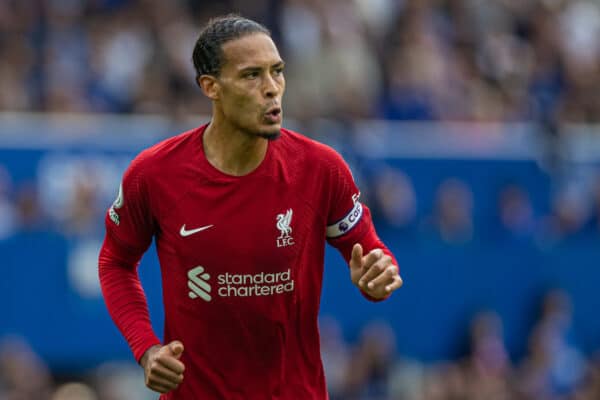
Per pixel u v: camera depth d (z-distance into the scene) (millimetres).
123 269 16672
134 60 42250
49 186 35000
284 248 15805
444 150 39062
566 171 41094
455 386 37000
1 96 39344
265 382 16219
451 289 37938
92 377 35656
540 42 50812
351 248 16516
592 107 48625
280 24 44312
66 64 42250
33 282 34219
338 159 16109
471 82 46656
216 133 15680
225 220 15656
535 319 38906
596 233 41188
